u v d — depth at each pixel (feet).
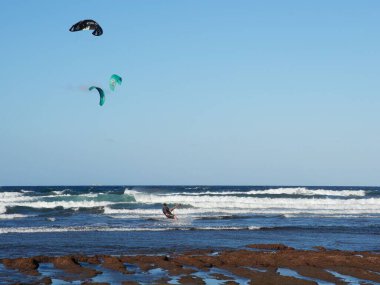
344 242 78.74
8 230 87.04
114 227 92.73
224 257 59.77
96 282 47.03
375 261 58.08
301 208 146.82
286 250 67.10
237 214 127.03
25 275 50.11
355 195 217.15
